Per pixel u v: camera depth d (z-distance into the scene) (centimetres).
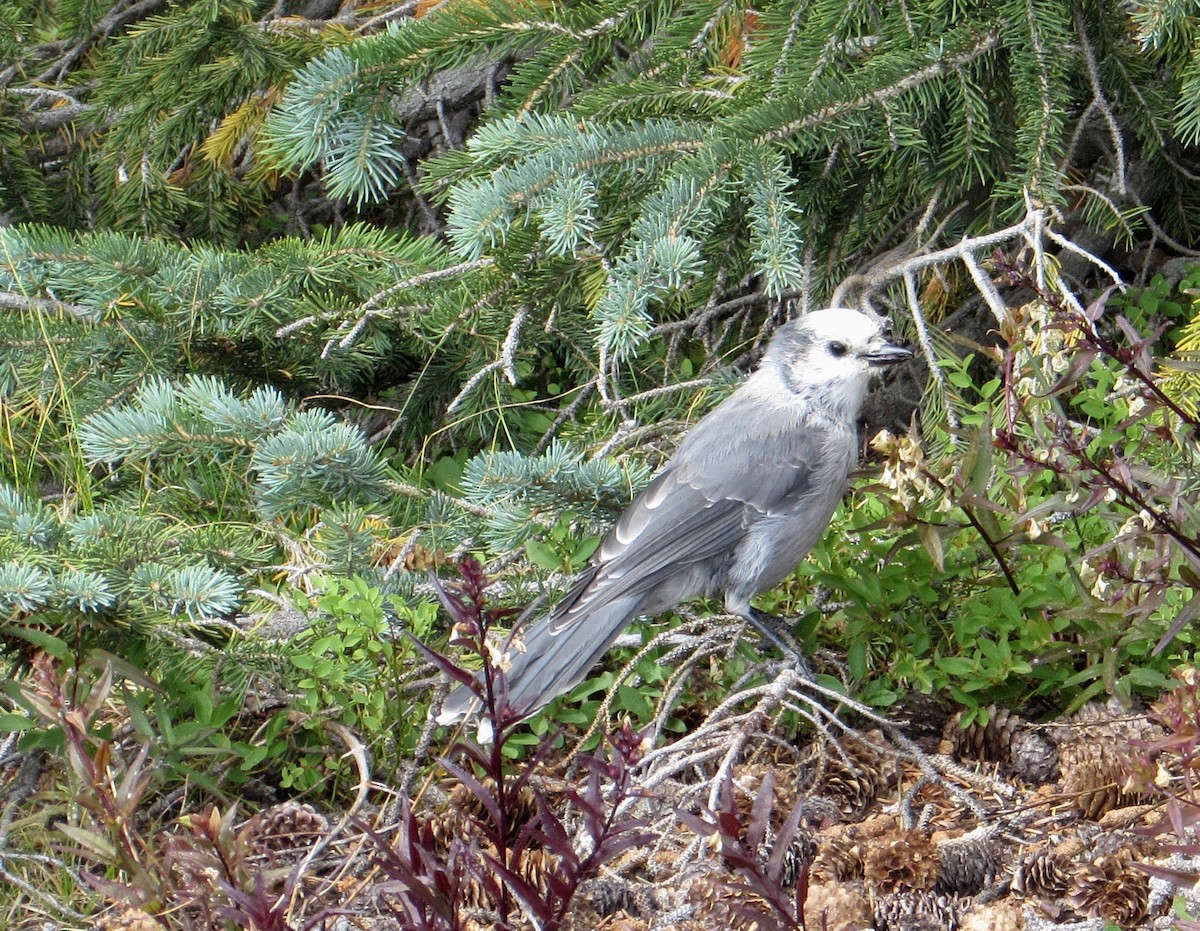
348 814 747
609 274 999
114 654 833
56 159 1384
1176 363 755
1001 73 1058
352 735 837
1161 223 1234
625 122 1080
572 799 597
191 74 1236
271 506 960
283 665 865
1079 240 1216
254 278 1092
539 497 938
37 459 1123
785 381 937
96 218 1340
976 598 893
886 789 819
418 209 1387
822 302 1141
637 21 1091
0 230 1084
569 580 934
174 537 923
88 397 1091
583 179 963
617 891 714
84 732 698
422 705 870
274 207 1418
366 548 928
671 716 891
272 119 1061
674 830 772
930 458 1028
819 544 941
